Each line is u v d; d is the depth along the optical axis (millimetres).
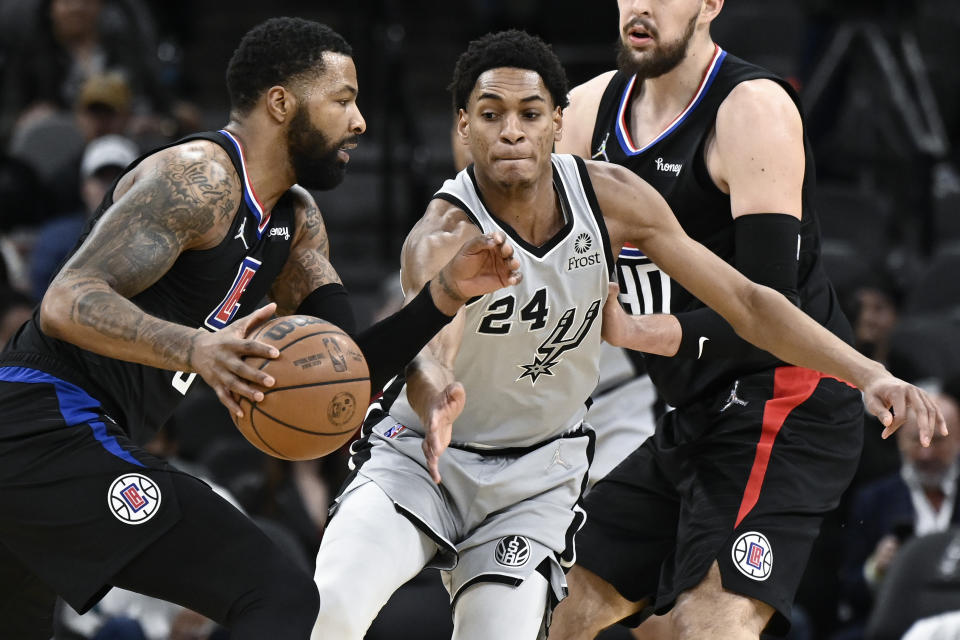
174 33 33500
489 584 10203
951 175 32156
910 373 21891
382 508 10109
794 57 34781
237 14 34312
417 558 10141
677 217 11664
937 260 26625
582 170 10211
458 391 8758
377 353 9336
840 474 11352
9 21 28844
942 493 18969
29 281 23625
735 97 11391
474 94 9750
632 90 12078
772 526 10914
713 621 10578
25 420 9617
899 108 28516
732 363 11516
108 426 9719
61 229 22516
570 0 32656
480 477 10422
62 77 27750
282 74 9922
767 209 11086
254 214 10078
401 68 28859
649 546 12008
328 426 9125
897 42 29641
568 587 11500
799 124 11438
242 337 8852
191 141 9820
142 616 15219
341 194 30047
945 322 24188
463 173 10273
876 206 29484
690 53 11586
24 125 26922
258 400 8789
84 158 24703
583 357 10398
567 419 10734
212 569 9305
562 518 10617
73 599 9477
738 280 10328
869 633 17000
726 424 11438
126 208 9422
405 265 9836
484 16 32375
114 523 9383
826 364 10102
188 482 9547
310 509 18422
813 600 19219
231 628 9305
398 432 10641
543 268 9930
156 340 8969
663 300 11719
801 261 11773
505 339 10031
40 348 9938
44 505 9469
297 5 34500
